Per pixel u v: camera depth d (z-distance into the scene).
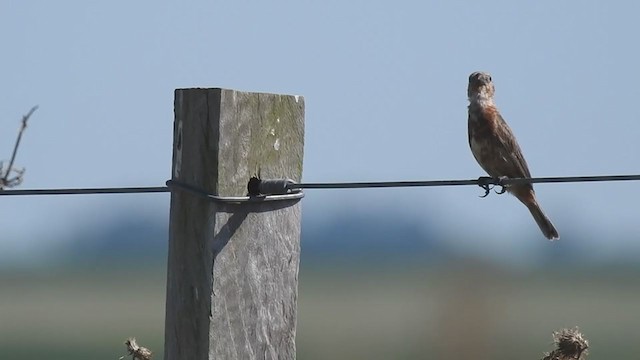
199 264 7.21
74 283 49.66
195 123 7.23
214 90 7.19
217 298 7.16
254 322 7.26
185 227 7.26
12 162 8.74
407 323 29.97
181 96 7.30
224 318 7.18
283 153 7.39
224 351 7.19
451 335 20.62
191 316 7.23
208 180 7.19
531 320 30.75
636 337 33.34
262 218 7.28
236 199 7.18
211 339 7.15
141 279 51.22
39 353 33.47
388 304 40.56
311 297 46.91
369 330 32.03
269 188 7.22
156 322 39.62
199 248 7.21
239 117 7.23
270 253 7.30
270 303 7.30
